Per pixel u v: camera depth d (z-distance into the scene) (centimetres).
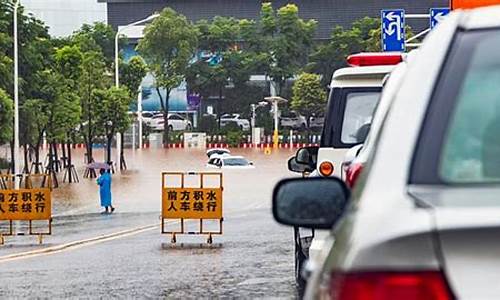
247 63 13875
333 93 2025
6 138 7375
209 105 14438
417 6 15038
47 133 8256
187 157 11750
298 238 2280
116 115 9406
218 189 3838
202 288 2570
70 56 8831
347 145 2003
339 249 569
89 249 3594
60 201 6775
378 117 1450
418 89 627
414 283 507
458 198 553
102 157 11875
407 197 561
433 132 605
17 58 7519
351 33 13538
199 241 3794
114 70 10988
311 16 15662
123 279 2758
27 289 2584
